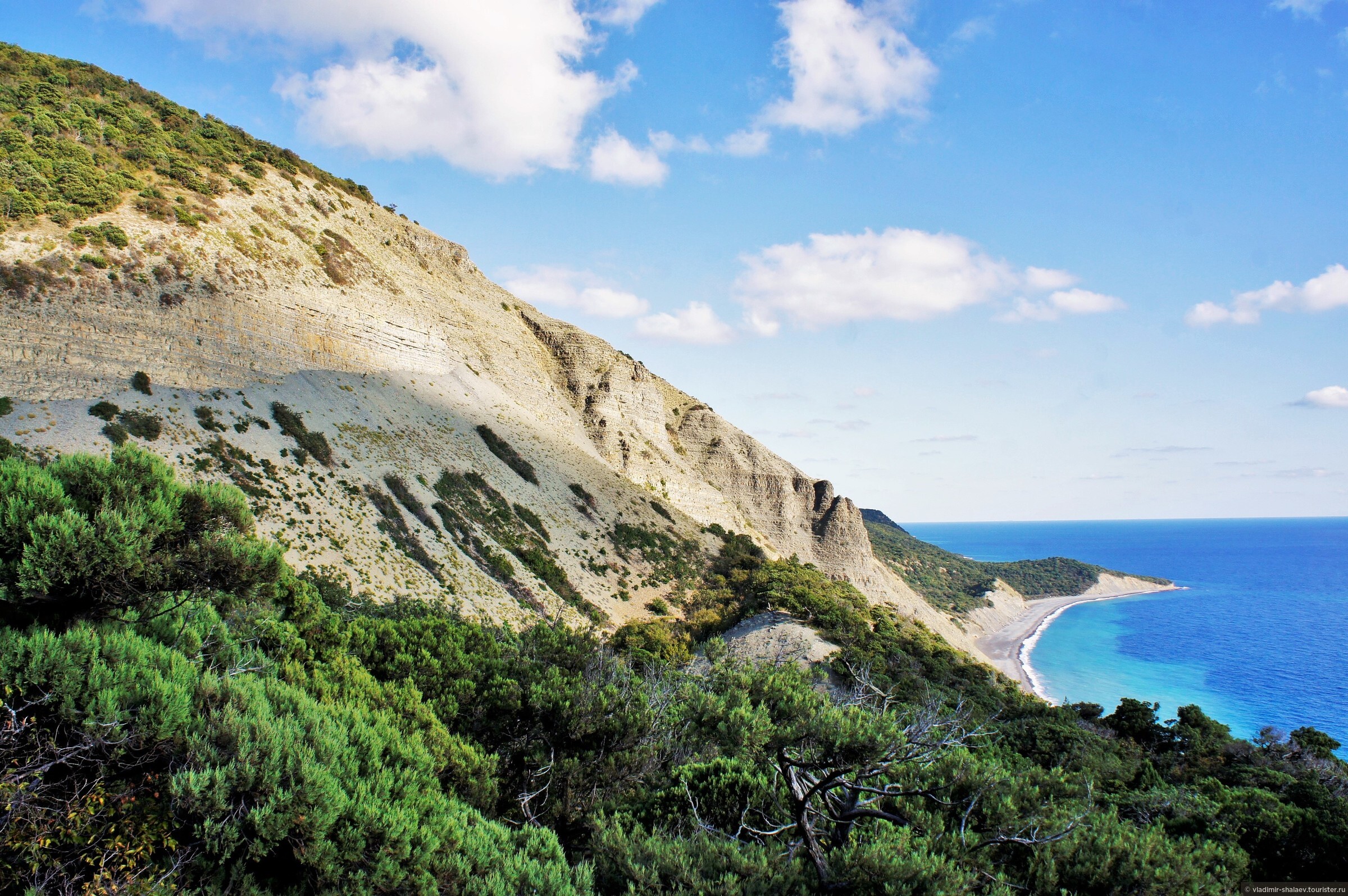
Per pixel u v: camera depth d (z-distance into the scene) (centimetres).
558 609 5109
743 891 1138
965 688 5084
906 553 17888
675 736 2059
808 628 5462
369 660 2008
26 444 3419
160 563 1296
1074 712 4784
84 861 948
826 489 11344
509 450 6794
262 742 1130
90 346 4106
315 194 7250
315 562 3894
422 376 6844
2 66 5562
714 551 7688
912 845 1171
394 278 7331
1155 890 1084
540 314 10425
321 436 4903
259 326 5138
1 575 1127
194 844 1048
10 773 939
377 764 1277
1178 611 17275
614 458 8981
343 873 1080
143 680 1147
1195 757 4172
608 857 1315
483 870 1189
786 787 1415
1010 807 1227
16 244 4131
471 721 1889
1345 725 8081
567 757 1802
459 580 4681
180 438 4072
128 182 5131
